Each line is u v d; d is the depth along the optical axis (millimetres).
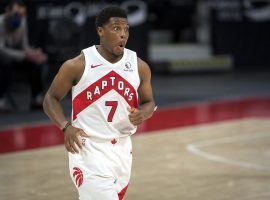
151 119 25250
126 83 8961
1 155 18859
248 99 30641
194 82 37188
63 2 32062
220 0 42219
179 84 36312
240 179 15891
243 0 42656
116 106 8969
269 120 24953
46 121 24609
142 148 19875
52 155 18844
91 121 9000
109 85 8906
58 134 22125
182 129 23156
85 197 8906
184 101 29969
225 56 42688
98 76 8883
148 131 22781
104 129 9023
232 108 27922
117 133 9102
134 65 9086
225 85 35781
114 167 9062
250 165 17469
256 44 43625
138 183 15523
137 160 18156
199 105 28797
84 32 32906
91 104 8938
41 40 28094
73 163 9070
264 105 28750
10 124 24000
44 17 30156
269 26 43688
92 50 8984
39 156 18703
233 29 42688
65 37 27719
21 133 22297
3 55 25578
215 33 42406
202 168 17125
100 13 8898
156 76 40281
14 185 15344
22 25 25516
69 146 8859
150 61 39344
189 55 43781
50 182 15641
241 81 37469
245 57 43438
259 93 32625
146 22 37219
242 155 18812
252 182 15578
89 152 8977
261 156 18641
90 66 8883
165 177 16141
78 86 8969
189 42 47562
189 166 17391
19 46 25812
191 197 14234
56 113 9031
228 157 18547
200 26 46438
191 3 46062
